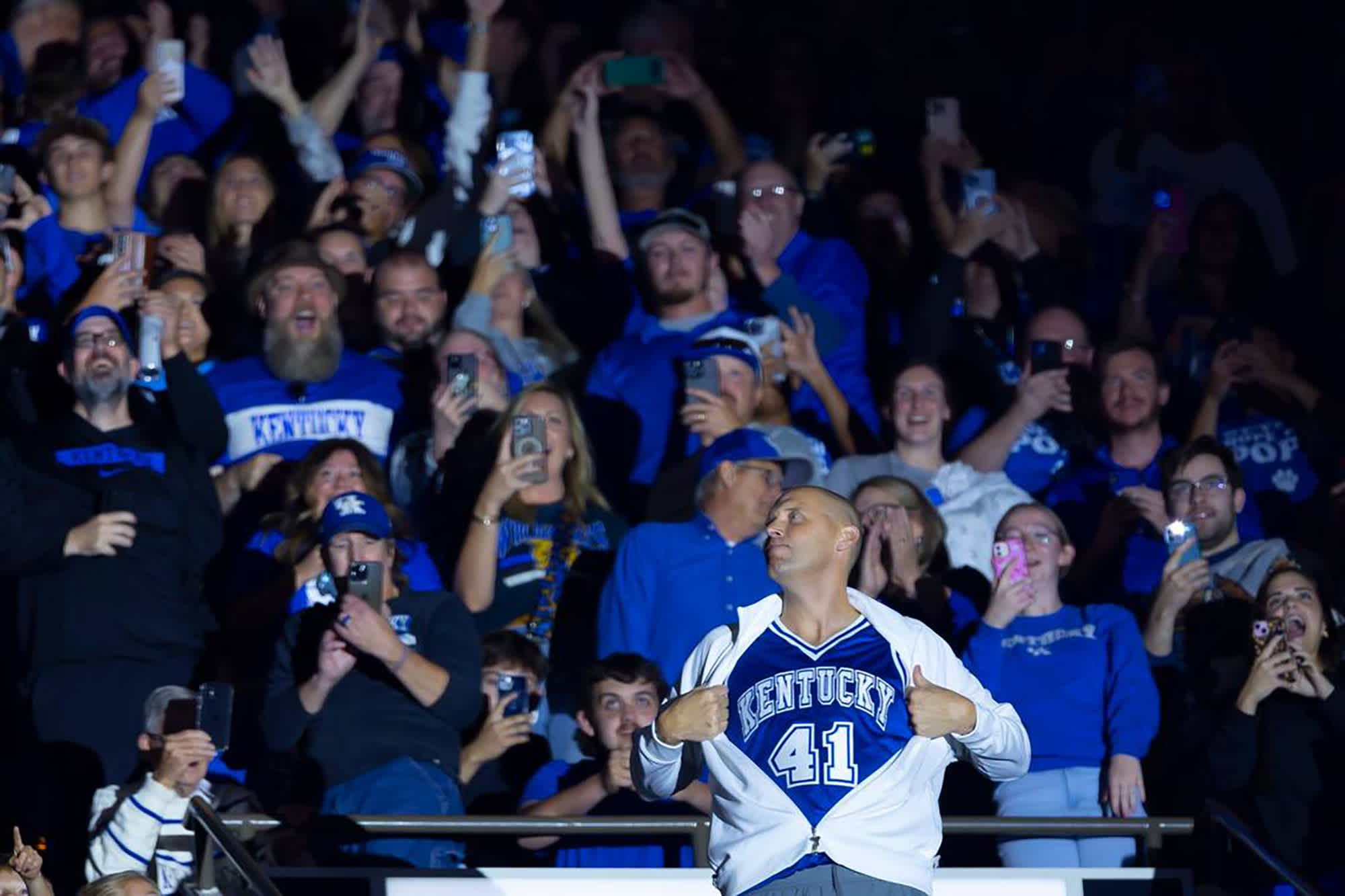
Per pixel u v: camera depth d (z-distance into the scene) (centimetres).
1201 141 4394
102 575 2903
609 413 3575
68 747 2834
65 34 4481
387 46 4703
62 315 3556
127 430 3095
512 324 3691
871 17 4775
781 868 1877
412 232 4012
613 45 4853
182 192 4062
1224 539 3244
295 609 2989
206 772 2762
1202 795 2814
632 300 3984
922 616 3105
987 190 3897
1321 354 4059
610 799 2792
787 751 1891
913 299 4053
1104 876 2644
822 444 3419
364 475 3089
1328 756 2784
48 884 2383
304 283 3438
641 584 2952
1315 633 2867
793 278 3916
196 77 4459
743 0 4944
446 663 2788
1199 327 3872
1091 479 3512
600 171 4025
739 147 4453
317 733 2708
